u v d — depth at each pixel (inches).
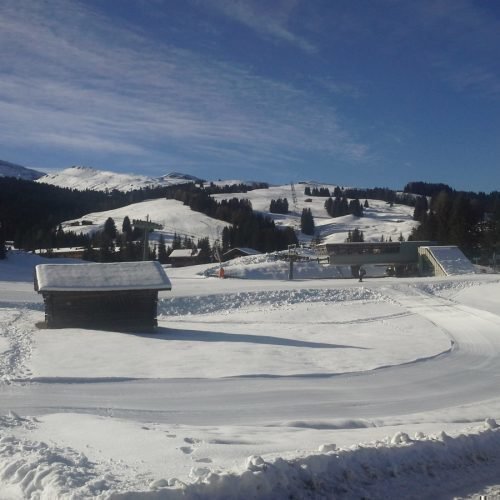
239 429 394.6
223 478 235.1
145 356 855.1
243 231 5255.9
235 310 1652.3
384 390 695.1
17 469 253.3
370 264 2679.6
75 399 587.5
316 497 248.7
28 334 1049.5
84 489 225.3
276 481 247.3
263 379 724.7
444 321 1437.0
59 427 386.6
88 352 878.4
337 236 6584.6
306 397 631.2
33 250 4569.4
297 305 1699.1
